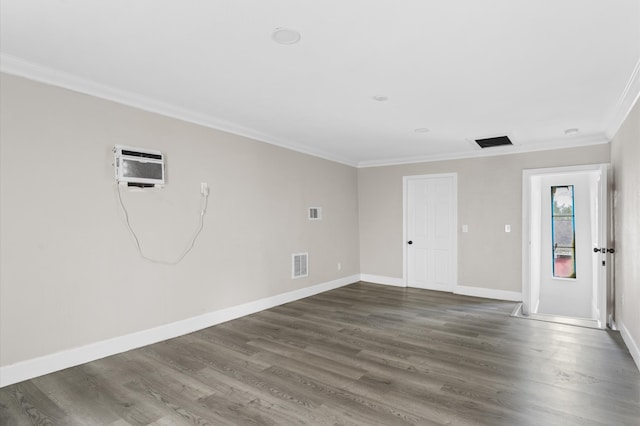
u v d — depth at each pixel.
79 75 2.83
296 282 5.27
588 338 3.62
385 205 6.48
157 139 3.53
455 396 2.46
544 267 6.70
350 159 6.36
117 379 2.71
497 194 5.39
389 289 6.05
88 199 3.04
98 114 3.10
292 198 5.21
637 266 2.99
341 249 6.27
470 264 5.61
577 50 2.35
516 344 3.45
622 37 2.17
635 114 3.02
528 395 2.46
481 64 2.59
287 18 2.00
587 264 6.32
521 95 3.20
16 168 2.65
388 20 2.01
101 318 3.11
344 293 5.72
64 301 2.89
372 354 3.21
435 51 2.39
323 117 3.92
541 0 1.81
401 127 4.28
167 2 1.85
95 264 3.08
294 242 5.23
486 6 1.87
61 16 1.98
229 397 2.45
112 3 1.86
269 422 2.16
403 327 3.98
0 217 2.58
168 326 3.61
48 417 2.22
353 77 2.84
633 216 3.14
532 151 5.13
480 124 4.12
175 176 3.69
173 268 3.67
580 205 6.39
